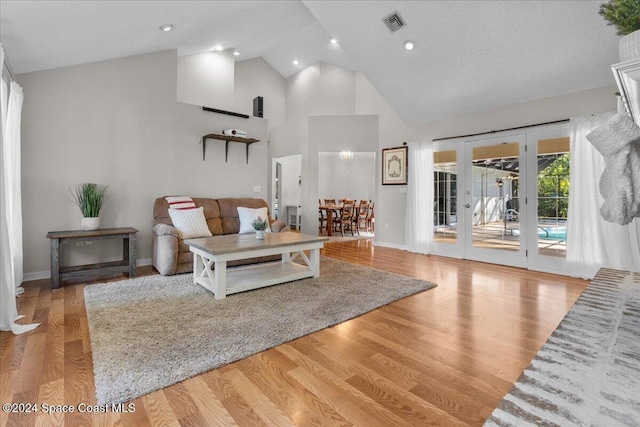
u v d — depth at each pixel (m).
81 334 2.19
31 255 3.59
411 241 5.57
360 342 2.11
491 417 0.48
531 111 4.20
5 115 2.80
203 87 5.66
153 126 4.43
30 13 2.51
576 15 3.11
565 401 0.50
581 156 3.69
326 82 7.95
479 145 4.76
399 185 6.00
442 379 1.69
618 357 0.62
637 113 0.70
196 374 1.71
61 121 3.74
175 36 4.25
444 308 2.75
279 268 3.79
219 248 2.95
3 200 2.29
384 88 5.02
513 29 3.44
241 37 5.51
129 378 1.64
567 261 3.83
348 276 3.75
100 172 4.01
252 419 1.38
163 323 2.35
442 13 3.56
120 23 3.27
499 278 3.78
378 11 3.81
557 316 2.57
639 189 0.73
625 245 3.41
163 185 4.52
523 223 4.31
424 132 5.53
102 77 4.02
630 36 0.61
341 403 1.49
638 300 0.94
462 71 4.17
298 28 6.07
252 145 5.45
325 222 9.05
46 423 1.34
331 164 10.18
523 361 1.88
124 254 3.97
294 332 2.21
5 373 1.71
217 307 2.68
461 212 5.00
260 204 5.13
